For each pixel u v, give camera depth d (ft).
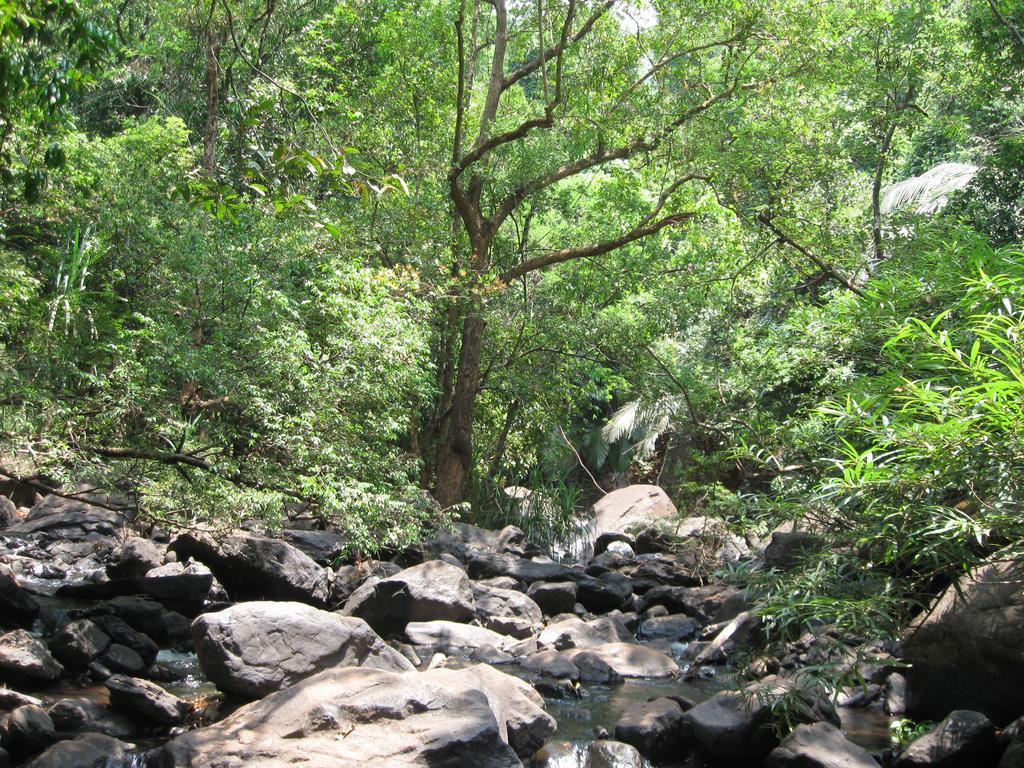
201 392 31.17
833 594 19.52
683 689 25.48
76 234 30.78
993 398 17.66
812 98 47.93
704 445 60.29
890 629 18.62
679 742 20.66
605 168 53.16
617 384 58.49
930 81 52.60
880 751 19.99
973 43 49.98
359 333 33.37
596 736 21.40
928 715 21.62
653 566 41.04
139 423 28.19
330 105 53.62
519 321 53.78
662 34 47.16
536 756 20.03
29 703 20.54
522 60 58.23
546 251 58.34
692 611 34.50
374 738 17.51
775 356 40.16
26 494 46.32
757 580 20.33
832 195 46.93
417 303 39.47
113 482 28.02
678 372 52.85
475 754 17.57
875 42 50.01
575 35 47.83
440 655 27.12
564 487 54.75
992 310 22.67
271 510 29.07
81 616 27.43
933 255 28.89
